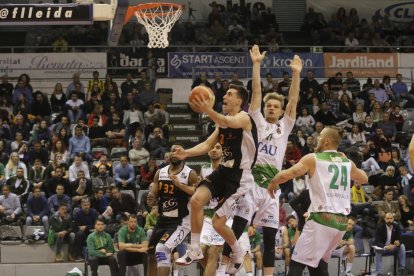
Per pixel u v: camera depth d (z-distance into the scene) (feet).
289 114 34.99
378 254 67.41
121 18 51.60
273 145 34.35
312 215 31.99
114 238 66.03
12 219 70.18
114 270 62.64
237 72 103.65
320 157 32.09
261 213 34.68
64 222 68.54
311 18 117.39
